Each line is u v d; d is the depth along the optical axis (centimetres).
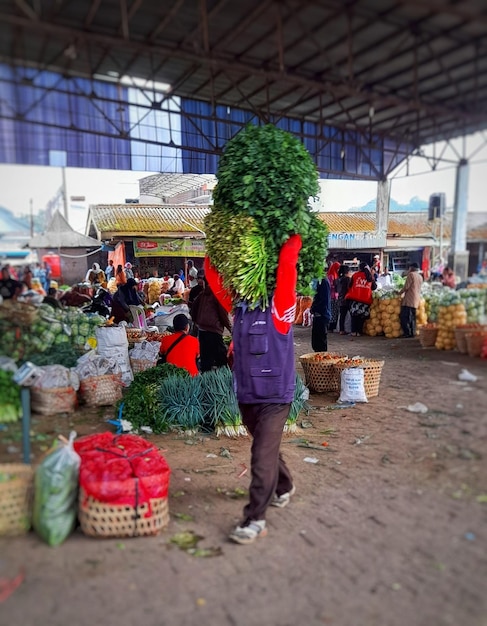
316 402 565
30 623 216
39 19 296
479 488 295
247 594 237
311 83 359
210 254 353
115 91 487
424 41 318
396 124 412
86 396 496
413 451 357
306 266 348
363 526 291
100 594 236
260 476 296
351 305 988
